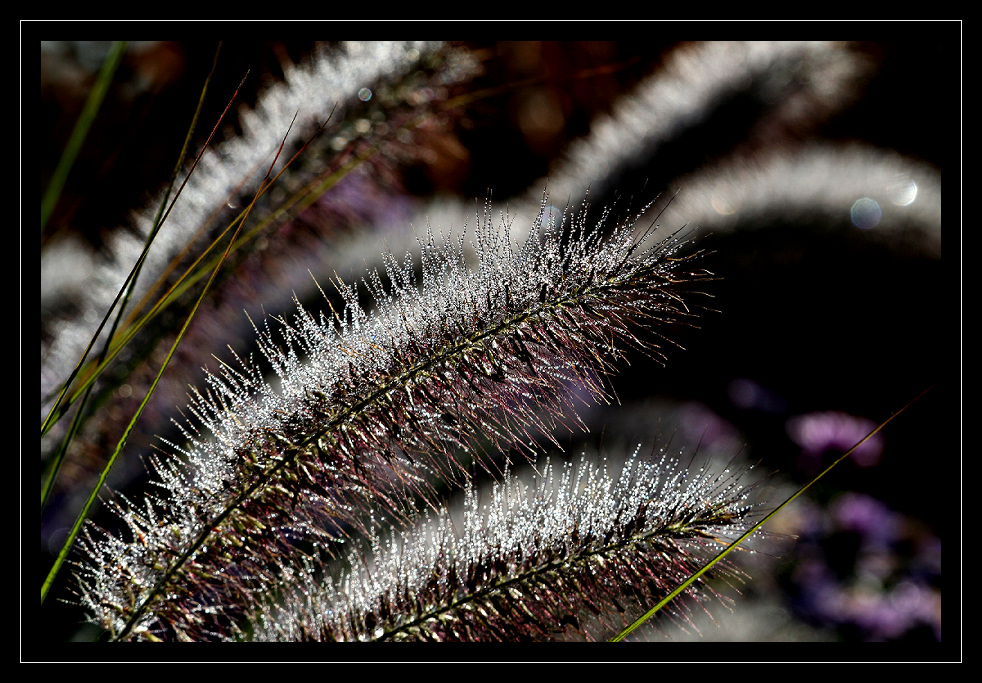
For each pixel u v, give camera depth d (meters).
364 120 0.60
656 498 0.51
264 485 0.50
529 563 0.51
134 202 0.76
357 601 0.51
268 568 0.51
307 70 0.61
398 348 0.51
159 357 0.59
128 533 0.53
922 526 0.82
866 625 0.69
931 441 0.90
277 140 0.60
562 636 0.51
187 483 0.51
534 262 0.51
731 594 0.66
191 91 0.89
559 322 0.50
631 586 0.51
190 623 0.50
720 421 0.89
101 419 0.59
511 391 0.51
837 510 0.82
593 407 0.75
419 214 0.86
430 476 0.59
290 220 0.60
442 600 0.51
